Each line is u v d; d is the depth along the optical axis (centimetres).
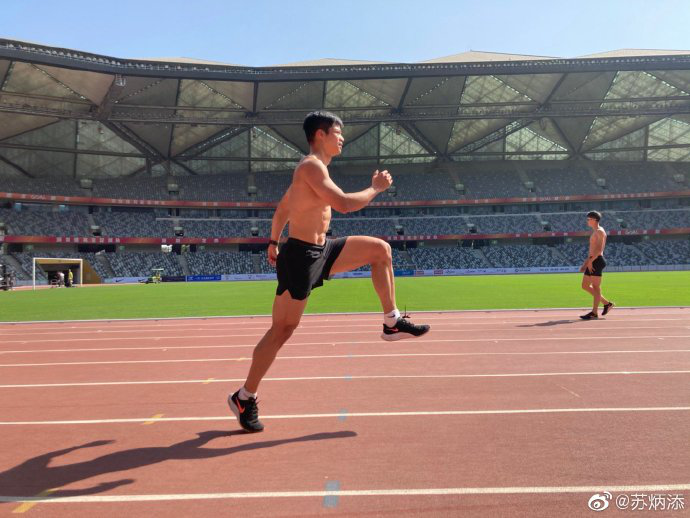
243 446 317
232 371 585
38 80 4256
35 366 645
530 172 6700
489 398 422
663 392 429
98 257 5581
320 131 335
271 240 382
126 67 4188
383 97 5153
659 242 6209
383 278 350
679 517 215
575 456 285
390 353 669
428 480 257
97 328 1129
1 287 3816
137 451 313
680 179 6344
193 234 6078
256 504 236
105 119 4947
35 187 5566
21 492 255
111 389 499
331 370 561
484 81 4928
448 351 675
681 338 747
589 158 6675
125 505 238
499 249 6319
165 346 813
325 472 271
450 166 6850
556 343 721
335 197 304
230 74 4462
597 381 476
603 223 6269
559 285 2827
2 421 389
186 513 229
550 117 5509
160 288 3722
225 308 1714
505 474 262
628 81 4959
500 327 930
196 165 6419
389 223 6519
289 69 4550
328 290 2750
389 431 339
